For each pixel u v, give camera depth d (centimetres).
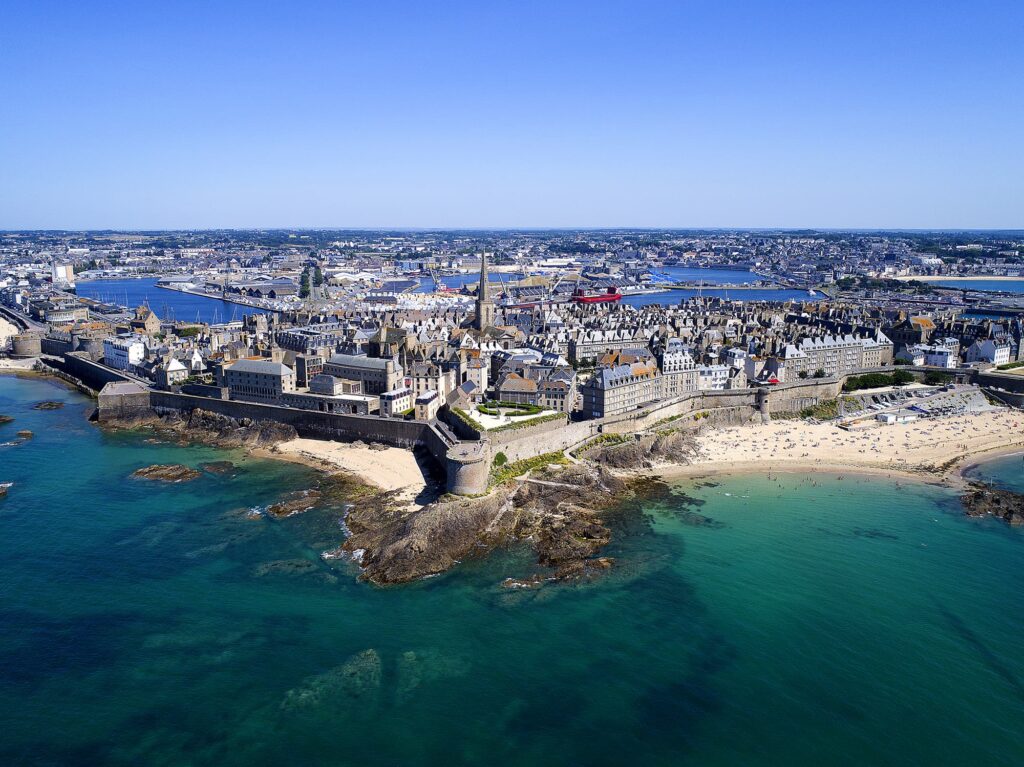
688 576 17600
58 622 15438
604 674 13975
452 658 14412
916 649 14700
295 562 18112
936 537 19838
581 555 18638
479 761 11850
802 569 17962
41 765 11750
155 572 17562
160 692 13400
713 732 12494
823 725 12662
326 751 12056
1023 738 12381
